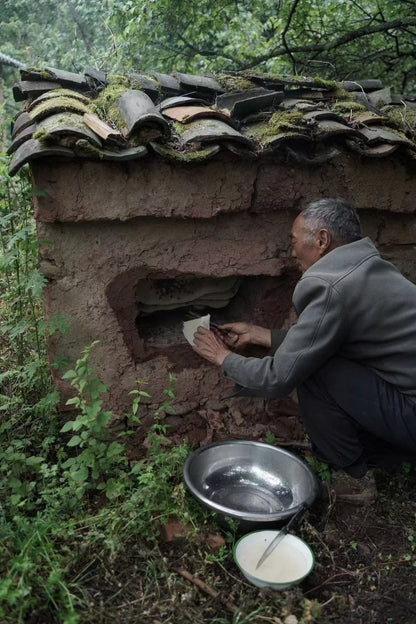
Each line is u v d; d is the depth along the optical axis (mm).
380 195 2633
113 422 2693
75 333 2535
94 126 2164
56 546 2084
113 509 2254
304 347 2156
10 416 2695
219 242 2570
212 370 2770
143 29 6418
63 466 2271
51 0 10258
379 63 6336
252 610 1930
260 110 2582
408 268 2896
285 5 6113
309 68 6352
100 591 1975
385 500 2527
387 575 2156
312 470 2400
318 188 2551
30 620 1805
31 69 2664
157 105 2602
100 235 2430
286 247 2643
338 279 2133
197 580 2035
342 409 2346
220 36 6664
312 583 2098
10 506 2186
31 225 2662
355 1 6082
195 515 2230
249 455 2564
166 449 2707
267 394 2312
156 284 2746
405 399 2281
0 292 3463
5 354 3168
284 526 2162
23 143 2270
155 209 2381
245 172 2430
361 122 2562
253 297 2854
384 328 2193
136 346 2643
